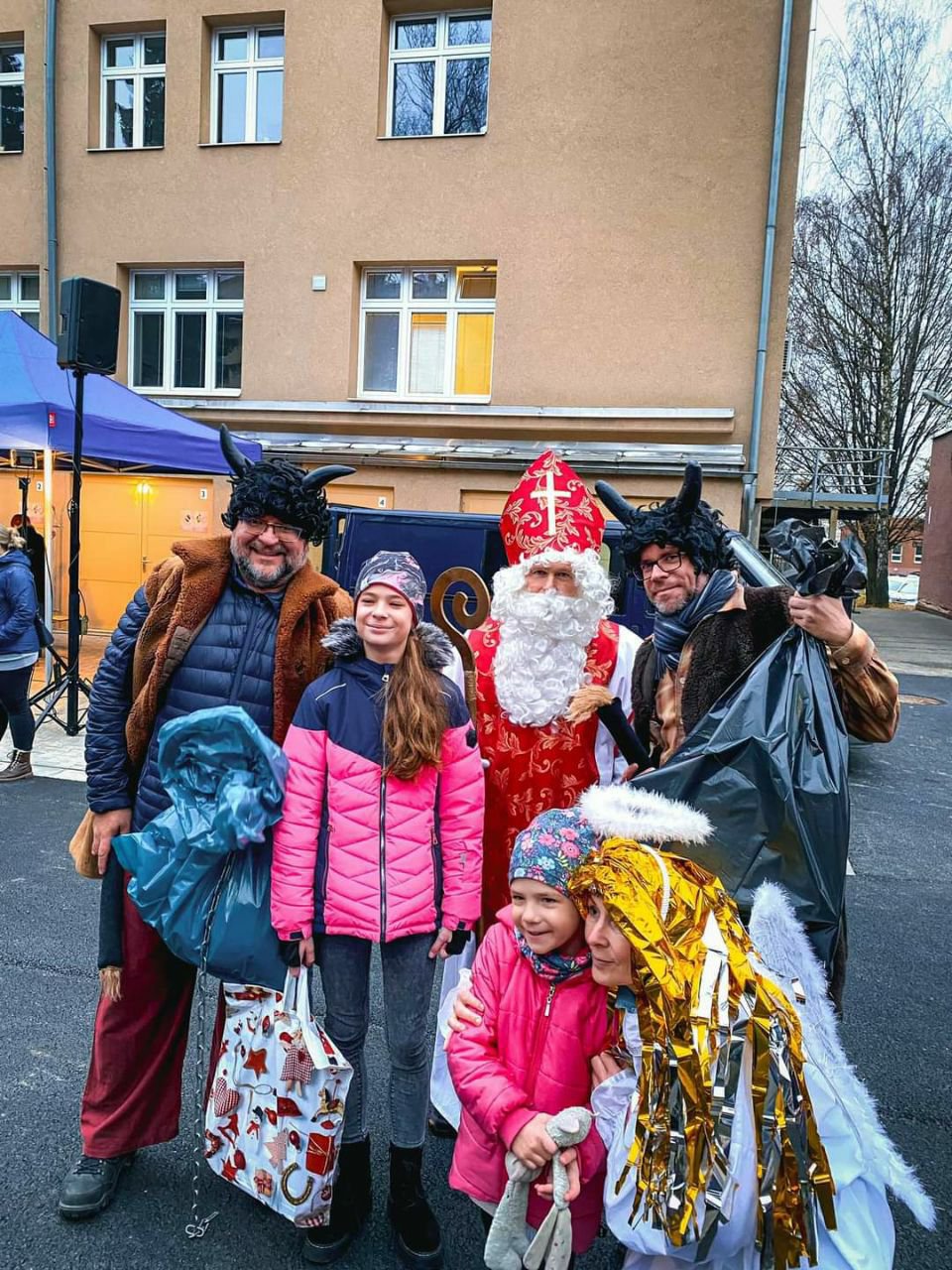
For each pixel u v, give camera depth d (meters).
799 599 1.69
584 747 2.06
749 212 9.39
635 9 9.43
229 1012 1.84
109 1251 1.87
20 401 6.35
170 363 11.32
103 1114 1.99
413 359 10.71
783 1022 1.34
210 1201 2.03
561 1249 1.47
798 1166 1.29
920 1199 1.48
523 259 9.94
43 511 10.75
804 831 1.58
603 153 9.65
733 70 9.29
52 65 10.84
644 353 9.73
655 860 1.43
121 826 1.97
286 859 1.79
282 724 1.94
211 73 10.85
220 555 1.97
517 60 9.75
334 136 10.33
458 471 10.11
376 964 3.35
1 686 5.34
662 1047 1.31
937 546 28.91
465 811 1.89
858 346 23.50
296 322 10.62
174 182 10.80
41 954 3.22
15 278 11.71
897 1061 2.72
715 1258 1.35
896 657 14.95
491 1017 1.62
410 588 1.83
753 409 9.55
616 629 2.18
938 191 21.98
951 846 4.95
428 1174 2.16
